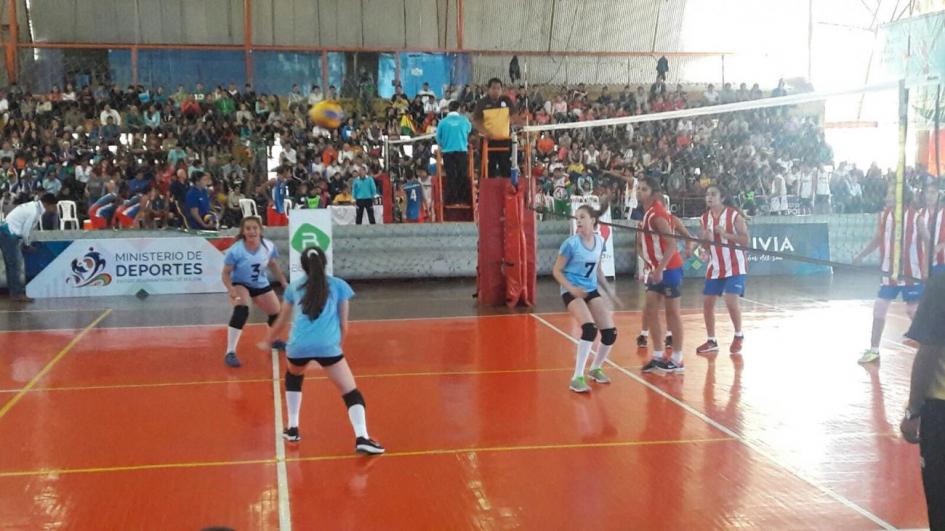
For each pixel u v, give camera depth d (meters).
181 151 23.66
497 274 14.57
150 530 5.31
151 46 28.20
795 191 23.47
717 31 32.09
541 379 9.26
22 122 24.33
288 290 6.90
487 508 5.63
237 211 21.36
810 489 5.97
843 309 14.06
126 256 16.38
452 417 7.80
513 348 10.93
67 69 27.70
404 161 23.55
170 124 25.62
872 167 24.28
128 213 19.20
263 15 29.55
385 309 14.30
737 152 24.78
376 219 21.41
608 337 8.95
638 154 25.36
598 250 8.83
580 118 27.23
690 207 21.75
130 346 11.24
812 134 27.31
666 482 6.11
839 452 6.78
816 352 10.59
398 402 8.33
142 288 16.41
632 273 18.81
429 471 6.36
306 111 27.59
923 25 23.84
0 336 12.03
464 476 6.25
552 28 31.30
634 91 31.67
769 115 28.00
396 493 5.91
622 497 5.82
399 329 12.32
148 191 19.81
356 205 20.44
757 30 32.22
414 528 5.30
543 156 23.06
